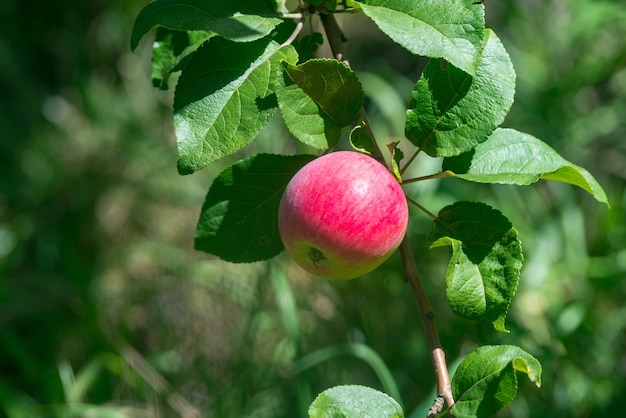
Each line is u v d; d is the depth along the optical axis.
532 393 1.79
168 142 2.38
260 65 1.11
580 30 2.22
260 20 1.11
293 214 1.11
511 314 1.87
